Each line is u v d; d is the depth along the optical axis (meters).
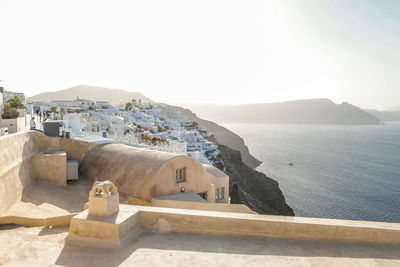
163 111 160.62
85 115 69.12
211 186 16.94
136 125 83.12
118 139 29.62
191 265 5.34
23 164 12.27
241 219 6.55
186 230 6.82
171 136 78.75
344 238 6.16
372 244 6.05
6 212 9.23
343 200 89.88
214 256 5.67
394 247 5.92
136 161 15.63
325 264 5.30
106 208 6.61
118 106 124.50
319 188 104.69
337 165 152.00
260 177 96.81
